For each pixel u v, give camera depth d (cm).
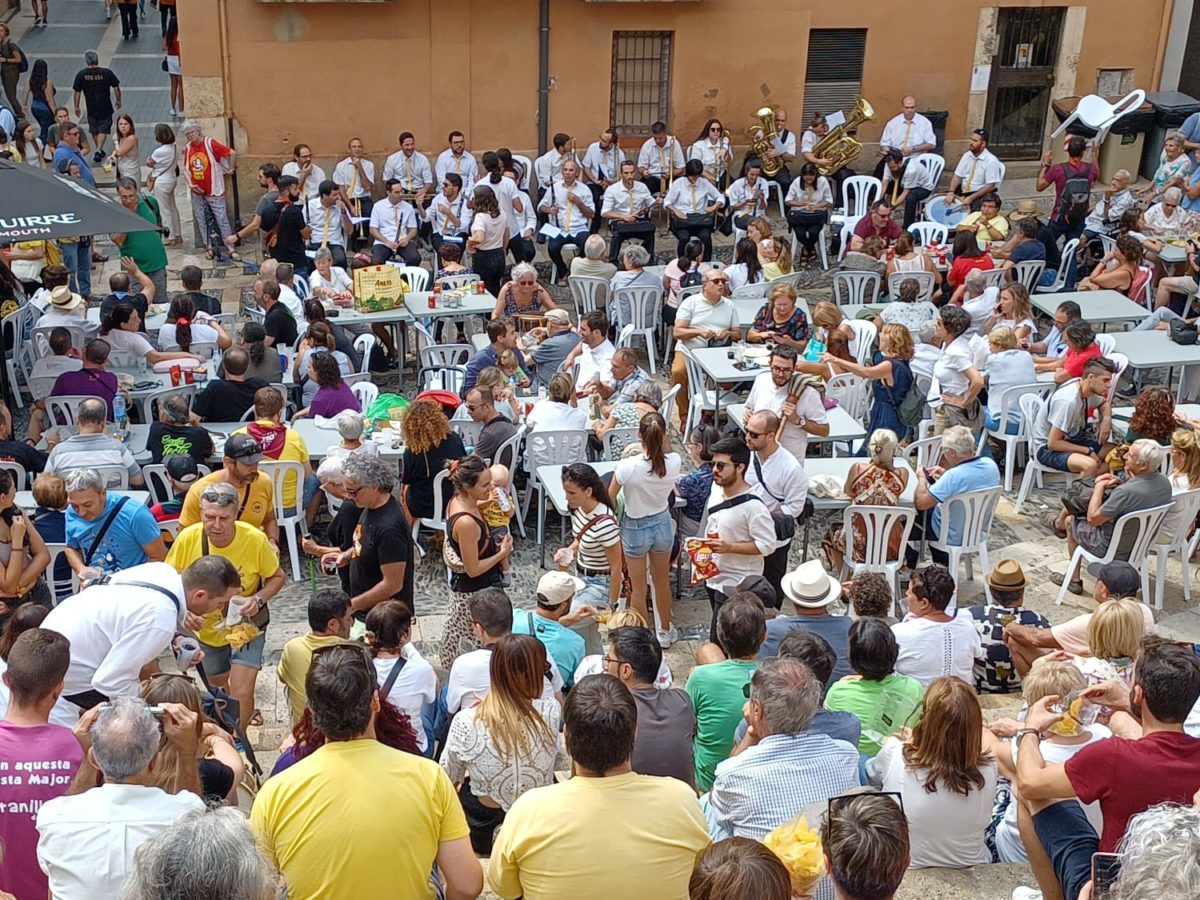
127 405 966
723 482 689
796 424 833
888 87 1678
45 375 967
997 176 1547
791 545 905
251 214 1561
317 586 836
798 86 1652
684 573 856
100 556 660
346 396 930
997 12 1670
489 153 1423
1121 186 1406
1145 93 1703
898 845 299
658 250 1570
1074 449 922
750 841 290
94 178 1596
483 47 1551
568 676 570
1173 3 1691
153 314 1145
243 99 1514
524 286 1143
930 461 923
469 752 445
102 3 2366
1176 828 282
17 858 380
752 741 434
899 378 930
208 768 413
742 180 1517
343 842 325
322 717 334
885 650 503
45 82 1688
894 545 785
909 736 448
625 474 722
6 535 642
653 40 1606
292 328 1073
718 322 1084
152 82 1977
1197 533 848
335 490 720
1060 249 1420
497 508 678
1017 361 977
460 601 652
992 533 926
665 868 338
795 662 419
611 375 974
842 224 1498
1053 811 407
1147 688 382
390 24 1518
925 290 1231
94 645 482
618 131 1642
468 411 907
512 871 345
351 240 1453
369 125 1556
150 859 255
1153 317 1153
